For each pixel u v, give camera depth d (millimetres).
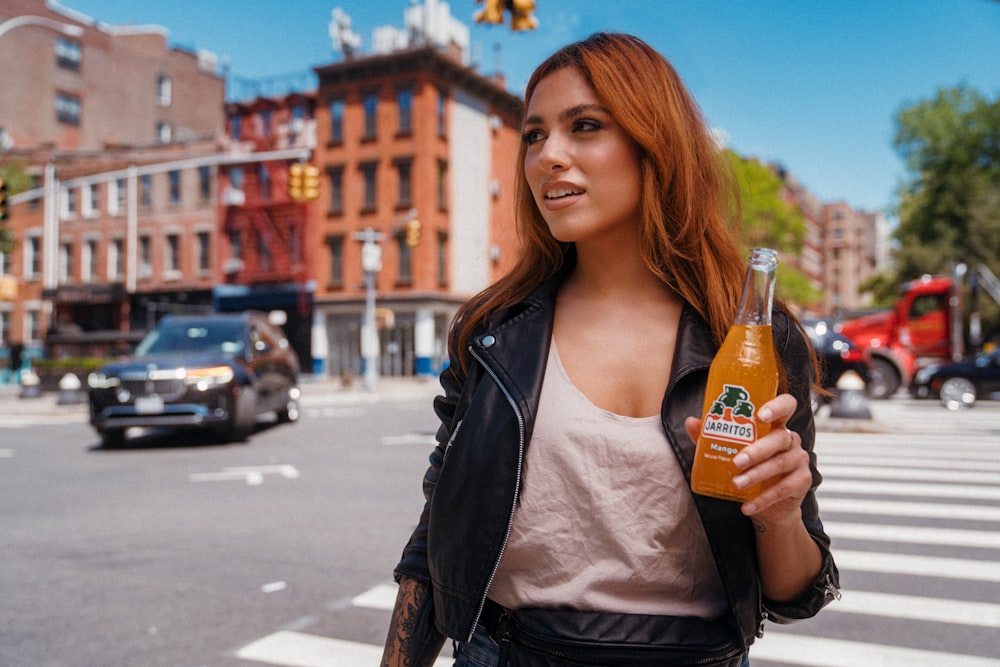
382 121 34469
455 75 35344
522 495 1230
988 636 3912
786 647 3807
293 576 4965
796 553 1171
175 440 12148
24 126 44250
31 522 6594
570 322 1332
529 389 1247
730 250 1328
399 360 34125
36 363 26406
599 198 1276
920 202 44188
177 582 4871
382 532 6082
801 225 44469
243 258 36844
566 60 1297
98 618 4242
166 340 12180
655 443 1190
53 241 39156
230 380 11180
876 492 7562
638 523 1186
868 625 4082
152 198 38375
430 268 33781
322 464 9531
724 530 1148
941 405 17438
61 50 45938
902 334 19859
